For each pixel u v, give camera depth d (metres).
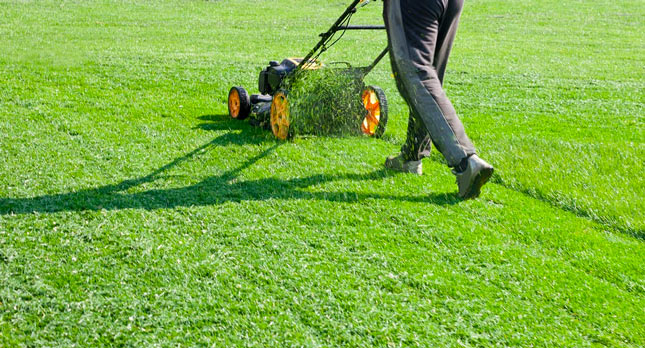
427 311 3.65
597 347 3.37
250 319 3.51
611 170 6.01
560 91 10.43
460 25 19.14
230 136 6.92
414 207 5.06
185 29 17.00
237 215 4.81
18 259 4.02
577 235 4.66
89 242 4.29
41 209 4.77
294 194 5.26
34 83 9.39
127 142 6.57
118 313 3.52
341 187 5.45
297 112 6.55
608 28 18.55
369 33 16.94
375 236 4.53
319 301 3.70
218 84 9.98
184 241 4.34
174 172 5.73
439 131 4.63
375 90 6.94
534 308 3.71
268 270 4.00
